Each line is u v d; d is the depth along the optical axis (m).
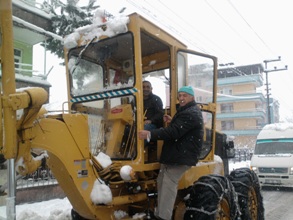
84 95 4.28
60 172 3.15
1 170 2.67
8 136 2.42
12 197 2.40
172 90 4.38
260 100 37.97
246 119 37.16
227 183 4.20
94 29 4.12
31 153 2.95
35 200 7.64
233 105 38.03
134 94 3.79
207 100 4.95
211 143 5.07
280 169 11.10
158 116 4.63
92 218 3.48
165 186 3.72
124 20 3.81
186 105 3.87
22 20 9.91
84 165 3.25
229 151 6.69
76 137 3.19
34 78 10.98
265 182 11.33
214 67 4.98
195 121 3.73
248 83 37.53
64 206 7.07
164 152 3.77
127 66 4.59
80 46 4.27
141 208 3.97
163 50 5.02
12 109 2.44
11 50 2.48
